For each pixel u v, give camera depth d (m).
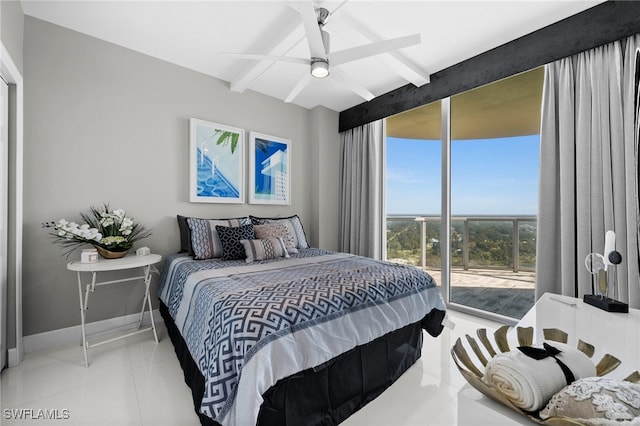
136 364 2.03
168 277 2.51
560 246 2.34
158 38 2.53
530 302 3.59
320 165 4.06
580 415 0.43
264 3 2.12
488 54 2.70
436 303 2.13
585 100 2.19
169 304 2.26
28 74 2.19
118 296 2.62
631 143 1.98
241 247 2.68
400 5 2.12
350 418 1.52
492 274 4.13
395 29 2.39
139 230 2.72
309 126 4.18
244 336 1.24
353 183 4.06
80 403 1.62
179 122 2.98
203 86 3.14
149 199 2.79
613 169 2.06
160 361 2.07
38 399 1.65
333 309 1.53
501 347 0.74
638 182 1.05
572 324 1.08
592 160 2.14
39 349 2.23
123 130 2.63
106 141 2.54
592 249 2.14
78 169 2.41
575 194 2.26
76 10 2.17
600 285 1.36
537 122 4.10
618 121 2.04
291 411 1.30
